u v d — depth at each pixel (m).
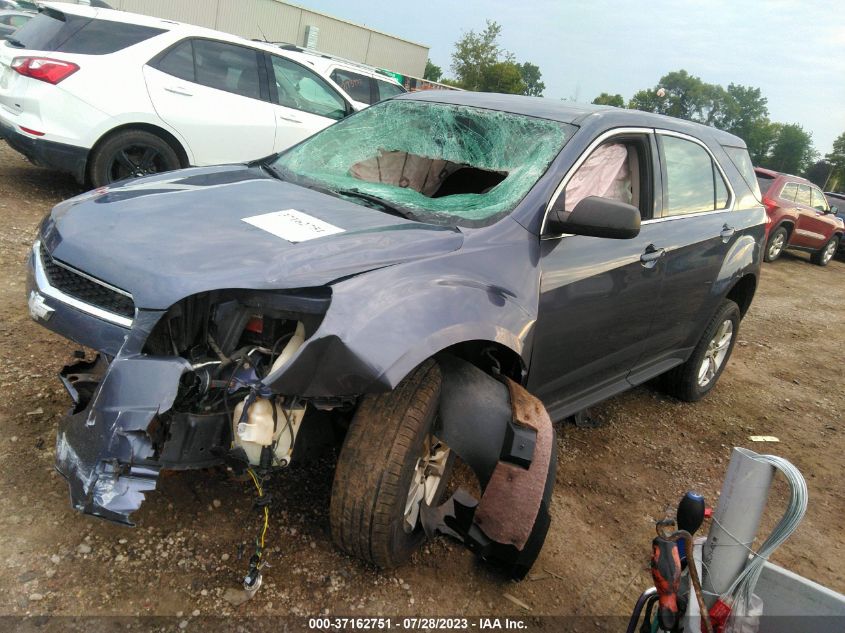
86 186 6.42
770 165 103.00
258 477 2.25
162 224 2.50
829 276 13.99
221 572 2.39
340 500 2.29
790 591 1.88
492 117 3.41
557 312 2.93
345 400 2.29
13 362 3.44
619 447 4.11
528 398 2.51
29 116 5.95
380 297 2.21
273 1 30.83
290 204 2.80
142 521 2.54
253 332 2.31
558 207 2.96
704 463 4.16
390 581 2.54
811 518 3.73
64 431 2.18
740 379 6.00
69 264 2.35
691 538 1.85
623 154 3.50
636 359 3.95
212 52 6.83
